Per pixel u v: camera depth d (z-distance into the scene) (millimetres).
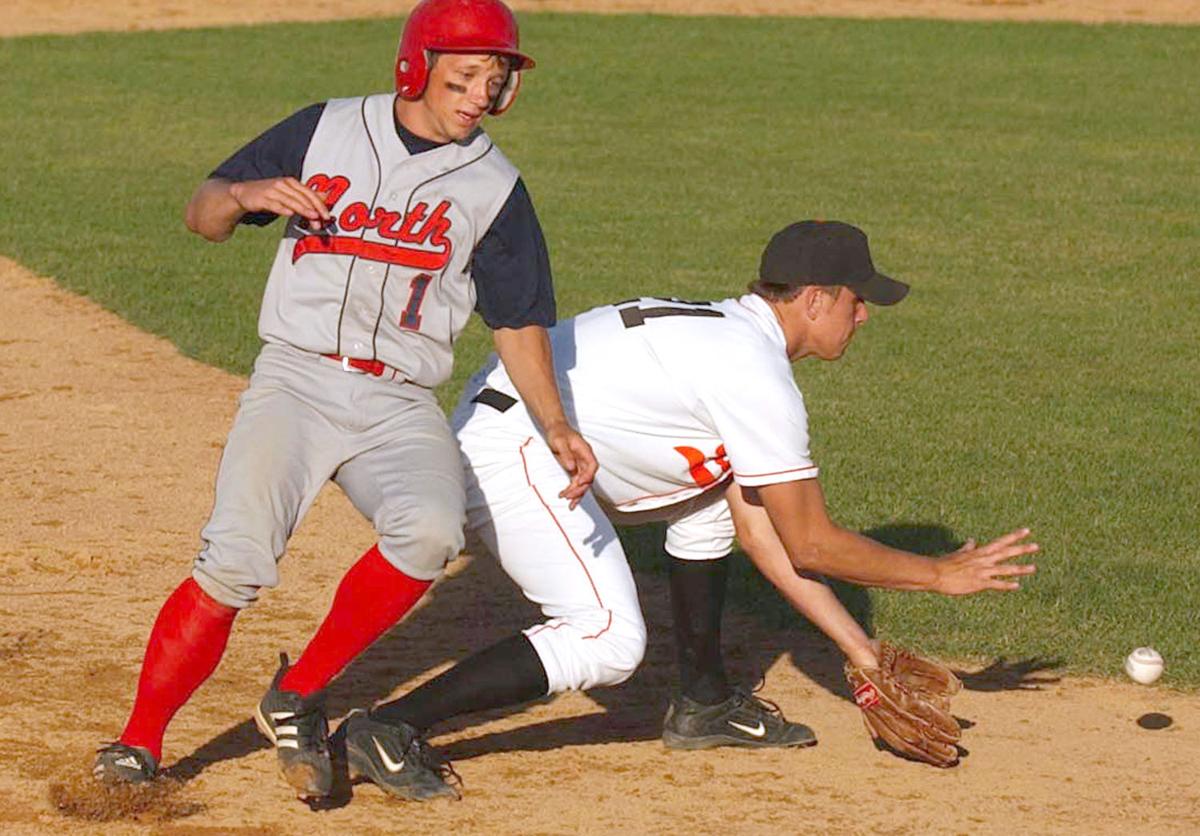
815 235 18062
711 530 19062
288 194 16281
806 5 110562
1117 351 40062
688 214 55906
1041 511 28484
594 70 87438
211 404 34719
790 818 17469
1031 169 64438
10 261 47250
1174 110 78250
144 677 17062
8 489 28969
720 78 85875
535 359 17391
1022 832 17281
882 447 31984
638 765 18812
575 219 54656
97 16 102875
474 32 16547
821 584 19047
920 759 18906
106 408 34250
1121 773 18844
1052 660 22375
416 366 17203
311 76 84562
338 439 17078
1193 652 22609
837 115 76375
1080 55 93188
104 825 16781
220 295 44125
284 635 22750
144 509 28172
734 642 22984
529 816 17344
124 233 51344
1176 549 26781
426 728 17547
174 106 75875
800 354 18562
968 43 96688
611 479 18359
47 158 63562
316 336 17000
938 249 51250
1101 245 52031
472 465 17953
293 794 17672
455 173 17094
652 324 18109
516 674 17391
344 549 26516
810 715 20500
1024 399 35750
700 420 17859
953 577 17312
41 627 22688
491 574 25594
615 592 17766
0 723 19250
